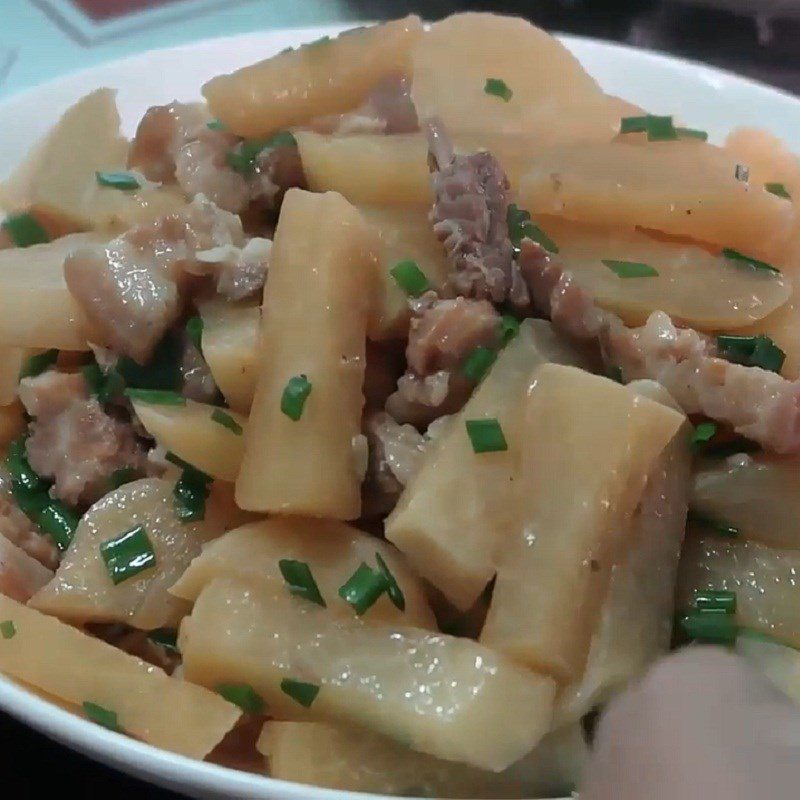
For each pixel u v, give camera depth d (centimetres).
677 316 27
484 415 25
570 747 23
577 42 38
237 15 49
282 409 25
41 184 31
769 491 25
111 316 27
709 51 47
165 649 26
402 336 27
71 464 28
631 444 24
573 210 28
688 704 20
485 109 31
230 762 24
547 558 24
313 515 25
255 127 31
